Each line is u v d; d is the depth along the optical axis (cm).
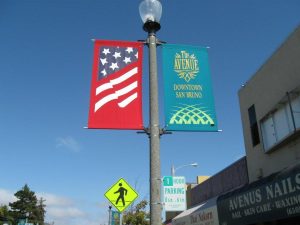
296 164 1017
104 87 807
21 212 10094
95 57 836
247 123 1594
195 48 872
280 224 1254
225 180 1905
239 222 1243
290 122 1232
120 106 792
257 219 1137
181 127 796
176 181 2464
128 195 1456
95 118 777
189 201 2598
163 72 839
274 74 1370
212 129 804
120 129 773
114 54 841
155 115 722
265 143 1414
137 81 820
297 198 947
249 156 1566
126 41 853
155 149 699
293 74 1248
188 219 1839
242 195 1226
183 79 838
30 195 10325
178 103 816
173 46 864
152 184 675
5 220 9569
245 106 1616
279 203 1026
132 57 841
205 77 848
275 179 1053
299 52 1217
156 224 648
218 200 1412
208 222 1571
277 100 1344
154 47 793
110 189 1455
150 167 690
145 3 804
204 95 830
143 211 3409
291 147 1254
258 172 1461
